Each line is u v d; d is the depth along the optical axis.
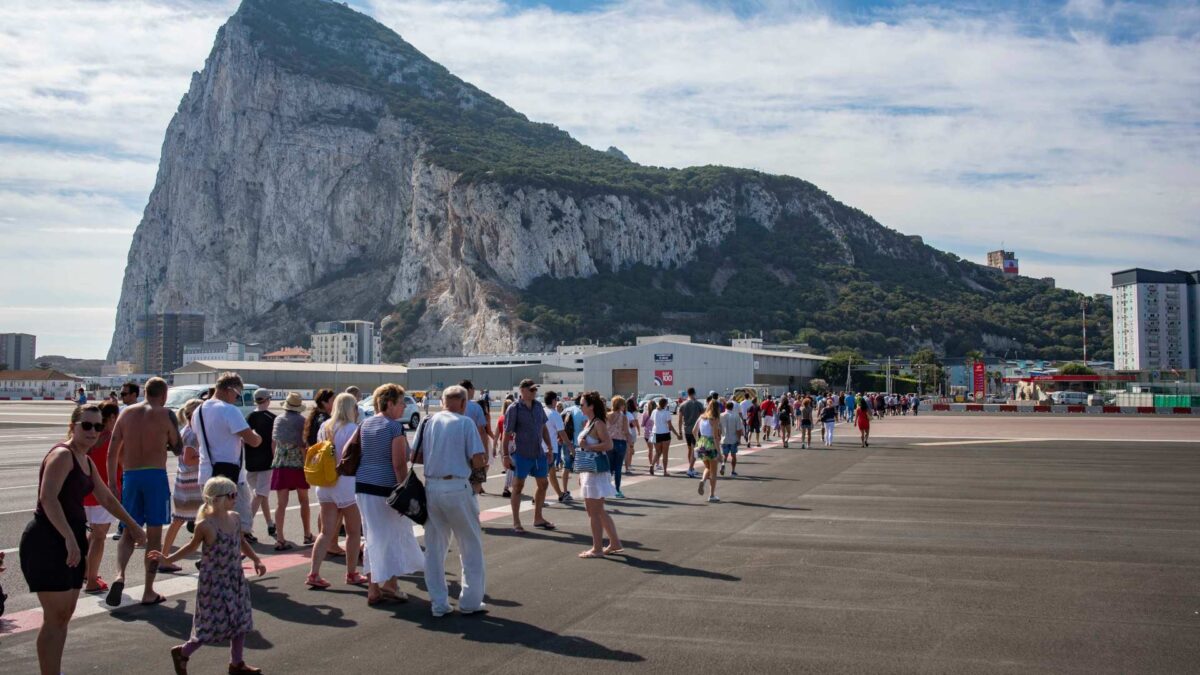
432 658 7.00
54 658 6.44
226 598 6.64
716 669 6.62
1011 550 11.51
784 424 33.31
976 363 96.81
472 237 184.88
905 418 65.88
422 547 11.98
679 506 16.25
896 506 16.08
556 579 9.85
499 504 16.61
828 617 8.12
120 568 8.98
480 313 170.62
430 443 8.40
